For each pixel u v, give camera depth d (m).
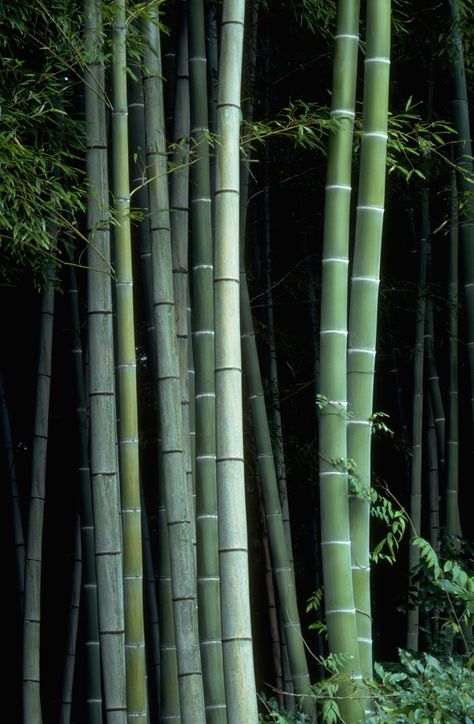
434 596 7.26
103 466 5.82
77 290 10.30
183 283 6.52
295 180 10.41
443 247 11.90
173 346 5.93
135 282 10.94
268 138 9.82
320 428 5.21
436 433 10.72
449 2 8.41
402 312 11.77
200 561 5.75
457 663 5.84
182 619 5.67
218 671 5.62
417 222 11.56
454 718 4.79
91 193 6.04
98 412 5.86
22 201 6.37
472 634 8.21
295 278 11.12
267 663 12.09
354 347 5.30
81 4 6.48
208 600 5.69
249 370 7.57
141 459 11.58
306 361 11.80
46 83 7.07
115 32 6.04
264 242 10.38
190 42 6.46
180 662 5.66
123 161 5.96
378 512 5.43
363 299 5.29
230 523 4.50
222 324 4.64
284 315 12.23
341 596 5.03
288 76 10.28
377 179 5.32
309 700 6.27
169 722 6.55
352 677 4.95
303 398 11.97
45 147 7.45
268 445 7.45
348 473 5.20
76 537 10.13
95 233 5.95
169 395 5.85
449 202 9.55
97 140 6.07
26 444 11.97
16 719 11.80
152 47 6.17
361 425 5.25
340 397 5.19
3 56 7.51
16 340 11.77
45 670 12.16
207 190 6.23
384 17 5.40
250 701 4.36
